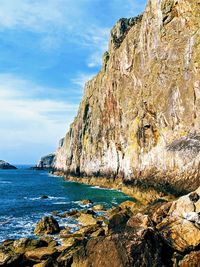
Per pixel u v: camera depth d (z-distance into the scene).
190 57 44.75
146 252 16.39
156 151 52.47
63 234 29.91
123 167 71.12
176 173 43.91
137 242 16.62
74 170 116.75
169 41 50.50
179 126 46.38
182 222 19.61
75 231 30.91
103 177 86.25
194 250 17.81
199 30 43.81
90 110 109.12
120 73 76.25
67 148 155.12
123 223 26.59
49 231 30.50
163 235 18.91
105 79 92.06
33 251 23.08
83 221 35.06
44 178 130.00
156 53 54.66
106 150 86.06
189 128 43.84
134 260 16.16
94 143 96.75
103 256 17.00
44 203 52.25
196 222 20.31
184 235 18.41
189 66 45.00
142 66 62.19
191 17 45.56
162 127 51.06
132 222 21.31
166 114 49.94
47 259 20.86
